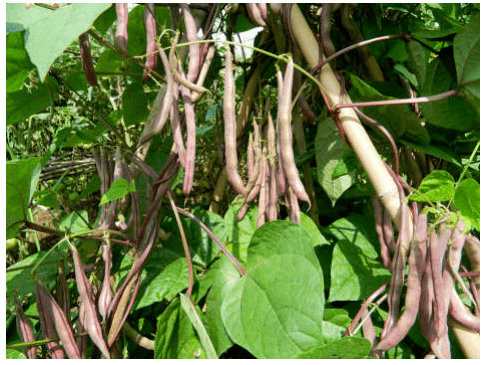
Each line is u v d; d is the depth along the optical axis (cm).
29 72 102
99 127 136
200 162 187
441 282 73
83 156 235
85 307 86
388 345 75
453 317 77
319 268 81
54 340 89
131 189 89
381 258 107
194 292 101
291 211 94
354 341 75
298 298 81
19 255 168
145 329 109
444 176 77
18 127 193
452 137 108
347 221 113
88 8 73
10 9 85
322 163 109
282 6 95
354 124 86
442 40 102
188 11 92
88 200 209
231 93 86
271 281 86
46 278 111
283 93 81
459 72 87
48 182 201
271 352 79
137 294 99
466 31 84
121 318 93
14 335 119
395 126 101
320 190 149
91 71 90
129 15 116
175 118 88
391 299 78
